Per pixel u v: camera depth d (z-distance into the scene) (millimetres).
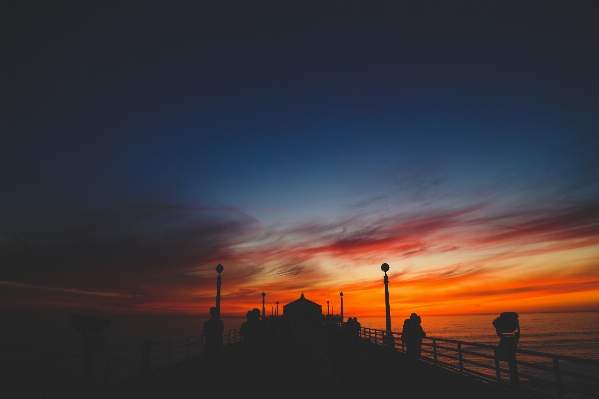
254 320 12242
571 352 100438
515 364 8906
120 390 11906
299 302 89188
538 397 7973
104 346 11266
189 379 14352
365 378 14422
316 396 11461
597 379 6160
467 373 11891
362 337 34812
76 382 9680
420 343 14930
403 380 13906
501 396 9586
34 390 8094
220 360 13367
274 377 15508
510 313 9758
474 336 184750
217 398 11070
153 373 14727
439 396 10867
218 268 24547
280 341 28141
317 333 55844
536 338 163625
